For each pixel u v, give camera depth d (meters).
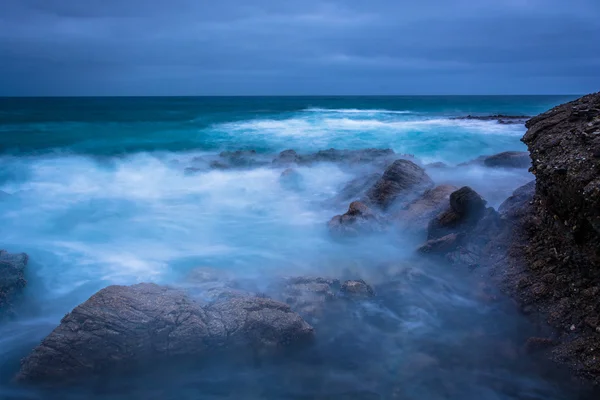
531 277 7.45
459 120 36.06
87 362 6.00
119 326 6.11
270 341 6.50
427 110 56.38
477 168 15.60
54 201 13.65
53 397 5.88
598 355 5.78
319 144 25.14
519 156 15.45
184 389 6.04
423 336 7.01
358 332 7.10
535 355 6.30
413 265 9.14
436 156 21.23
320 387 6.04
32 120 38.00
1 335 7.09
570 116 7.67
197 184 15.94
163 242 10.73
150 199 14.12
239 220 12.38
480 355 6.54
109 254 9.90
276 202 14.00
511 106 66.62
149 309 6.37
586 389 5.64
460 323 7.28
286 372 6.32
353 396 5.86
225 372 6.34
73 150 23.12
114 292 6.58
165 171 17.88
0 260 8.29
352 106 69.69
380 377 6.19
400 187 12.40
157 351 6.16
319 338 6.94
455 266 8.75
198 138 27.73
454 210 9.55
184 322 6.30
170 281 8.51
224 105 74.75
